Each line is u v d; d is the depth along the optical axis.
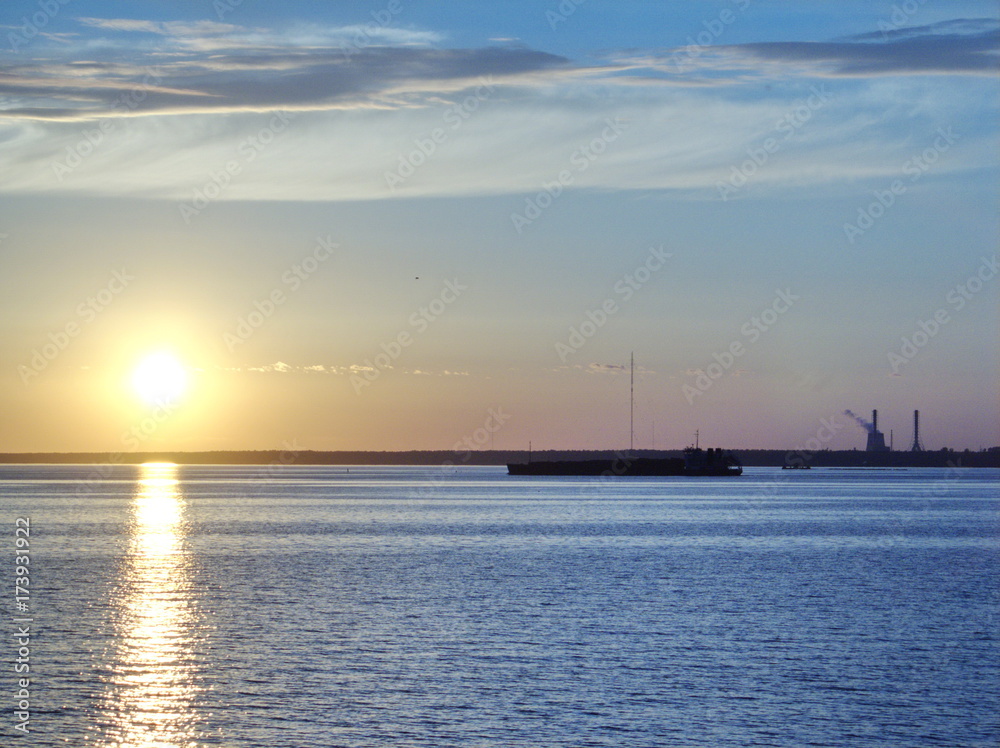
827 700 37.16
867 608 55.69
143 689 38.22
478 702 36.56
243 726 34.09
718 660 42.66
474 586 63.88
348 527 115.75
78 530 110.75
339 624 50.34
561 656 43.25
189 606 55.75
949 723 34.81
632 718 34.94
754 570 73.12
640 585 64.50
